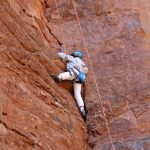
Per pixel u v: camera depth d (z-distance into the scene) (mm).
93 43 14539
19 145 8719
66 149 10516
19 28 11695
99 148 11758
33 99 10117
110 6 15297
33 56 11695
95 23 14969
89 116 12531
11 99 9305
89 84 13336
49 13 15258
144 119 12336
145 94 12875
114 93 13016
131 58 13922
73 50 14391
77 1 15469
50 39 14430
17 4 13172
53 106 10992
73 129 11195
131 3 15352
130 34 14617
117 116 12484
